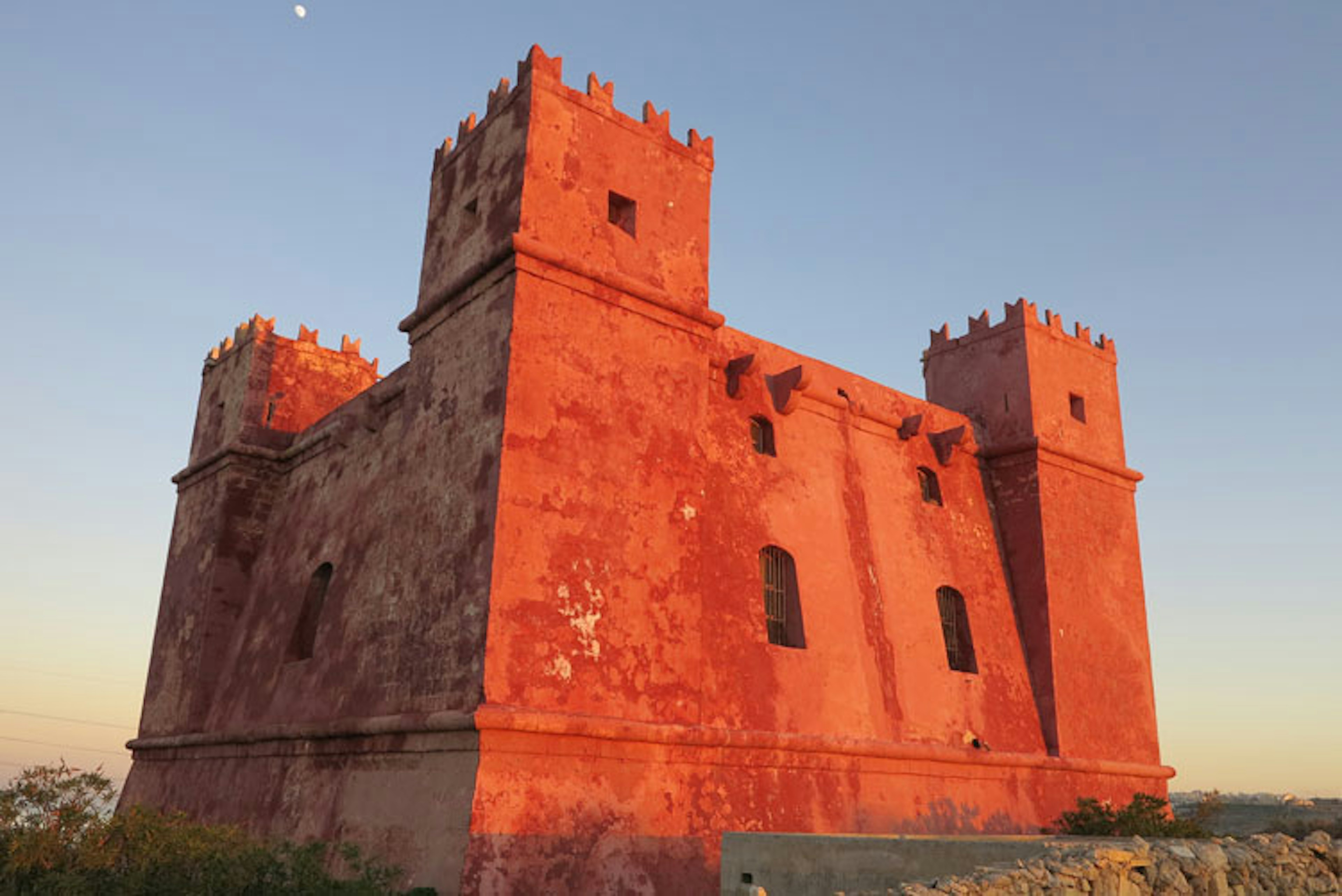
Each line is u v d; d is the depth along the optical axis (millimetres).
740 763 17938
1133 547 27844
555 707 15516
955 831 21172
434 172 21078
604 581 16703
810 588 21156
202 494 28141
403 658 17219
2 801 13430
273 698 21719
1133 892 9836
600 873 15172
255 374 27812
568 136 18484
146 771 26641
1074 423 27516
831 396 23516
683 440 18625
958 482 26031
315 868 14258
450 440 17625
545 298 17250
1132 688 26250
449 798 14773
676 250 19578
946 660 23297
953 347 28891
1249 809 51406
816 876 12297
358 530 21031
